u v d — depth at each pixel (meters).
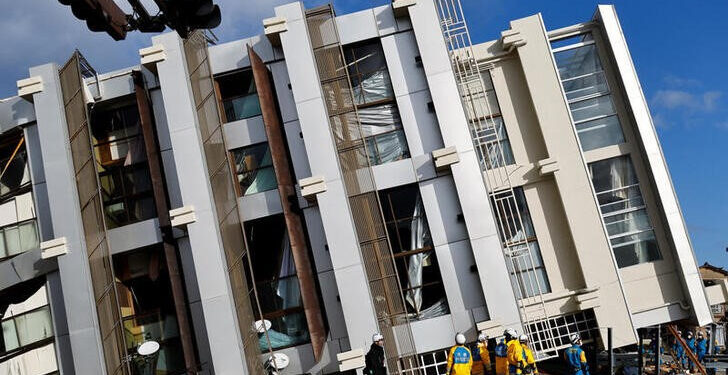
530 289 24.47
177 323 23.34
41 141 23.45
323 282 22.64
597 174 25.58
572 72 26.06
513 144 25.30
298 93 22.91
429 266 22.72
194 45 23.34
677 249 24.44
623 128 25.62
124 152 24.48
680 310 24.55
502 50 25.70
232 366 21.61
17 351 23.83
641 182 25.31
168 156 23.83
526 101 25.52
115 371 21.95
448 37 25.03
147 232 23.41
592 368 25.77
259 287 23.34
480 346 19.95
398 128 23.44
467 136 22.69
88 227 22.88
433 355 22.22
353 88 23.73
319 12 23.55
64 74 23.73
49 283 23.66
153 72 23.97
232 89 24.45
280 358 22.05
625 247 25.06
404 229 22.98
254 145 23.94
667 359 28.41
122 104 24.55
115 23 8.75
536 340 24.81
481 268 21.92
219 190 22.61
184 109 23.06
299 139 23.53
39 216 24.05
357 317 21.64
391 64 23.55
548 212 24.92
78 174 23.25
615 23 25.81
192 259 23.23
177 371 23.17
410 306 22.61
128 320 23.48
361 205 22.30
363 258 22.02
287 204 22.50
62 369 23.17
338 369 22.16
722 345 32.66
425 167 22.81
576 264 24.55
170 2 8.80
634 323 24.42
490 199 24.52
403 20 23.75
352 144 22.61
